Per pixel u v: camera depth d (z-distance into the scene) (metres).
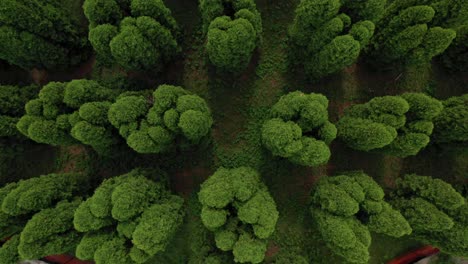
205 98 36.72
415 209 30.02
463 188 34.28
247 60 33.47
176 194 35.94
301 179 36.25
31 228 27.58
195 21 37.09
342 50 28.19
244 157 36.06
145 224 26.86
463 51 33.97
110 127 29.66
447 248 30.75
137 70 33.34
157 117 28.16
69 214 29.41
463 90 37.47
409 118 29.52
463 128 29.42
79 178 33.28
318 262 35.59
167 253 35.84
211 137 36.00
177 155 36.06
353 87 37.03
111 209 27.64
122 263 27.19
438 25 30.27
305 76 36.44
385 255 36.00
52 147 36.97
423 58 31.48
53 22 31.47
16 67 36.75
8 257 29.28
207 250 31.16
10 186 30.88
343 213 28.50
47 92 28.30
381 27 32.34
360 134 29.42
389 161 36.66
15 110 31.33
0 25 29.55
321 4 27.52
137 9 29.22
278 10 37.22
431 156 36.56
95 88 30.30
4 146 32.38
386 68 35.53
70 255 36.25
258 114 36.41
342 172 34.12
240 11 29.39
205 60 36.84
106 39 29.16
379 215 28.44
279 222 35.84
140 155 36.12
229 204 28.56
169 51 33.12
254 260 26.72
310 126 28.73
